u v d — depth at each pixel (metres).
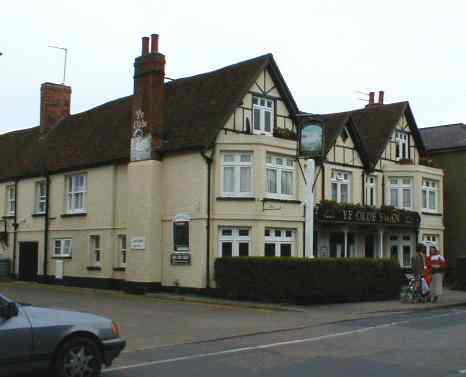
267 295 21.22
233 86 25.45
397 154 33.62
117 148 27.52
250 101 25.62
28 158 33.66
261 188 24.11
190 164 24.39
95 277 27.66
